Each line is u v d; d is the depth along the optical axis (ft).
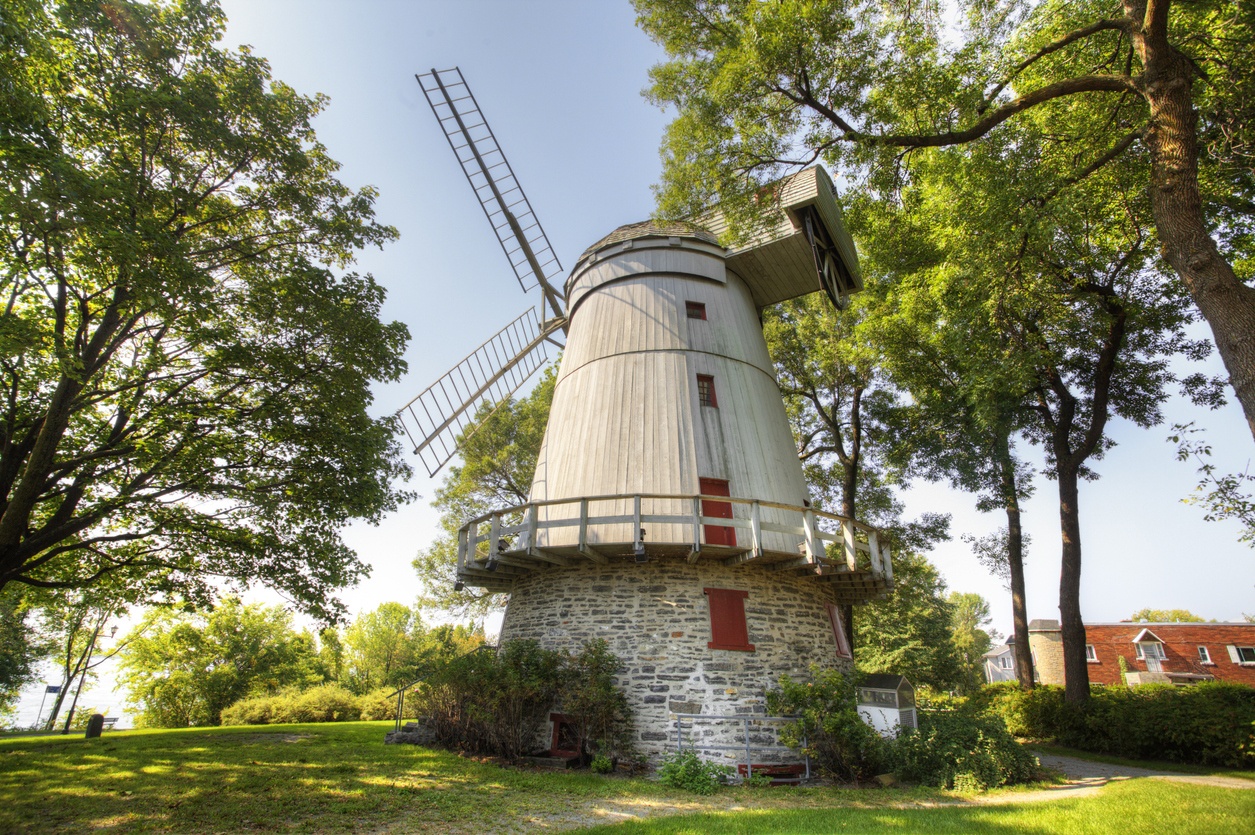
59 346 29.66
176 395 38.78
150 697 101.86
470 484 83.30
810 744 36.32
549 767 36.81
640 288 52.75
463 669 41.52
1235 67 34.17
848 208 45.29
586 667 39.42
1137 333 55.21
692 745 35.73
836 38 36.09
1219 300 25.48
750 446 47.39
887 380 69.82
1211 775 36.60
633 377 48.73
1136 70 39.83
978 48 37.11
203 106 35.78
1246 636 109.50
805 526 40.42
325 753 39.68
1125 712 46.55
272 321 39.91
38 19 31.37
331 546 42.57
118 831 23.20
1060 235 49.03
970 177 39.58
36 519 42.75
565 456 48.44
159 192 34.78
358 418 41.83
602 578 42.98
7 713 128.88
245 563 41.63
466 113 72.49
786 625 42.93
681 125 43.65
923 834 22.16
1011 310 43.06
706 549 39.50
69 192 27.32
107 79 34.27
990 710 60.59
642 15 44.60
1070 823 23.11
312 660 147.23
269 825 24.06
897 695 38.22
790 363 74.08
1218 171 40.73
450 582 82.48
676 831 22.84
